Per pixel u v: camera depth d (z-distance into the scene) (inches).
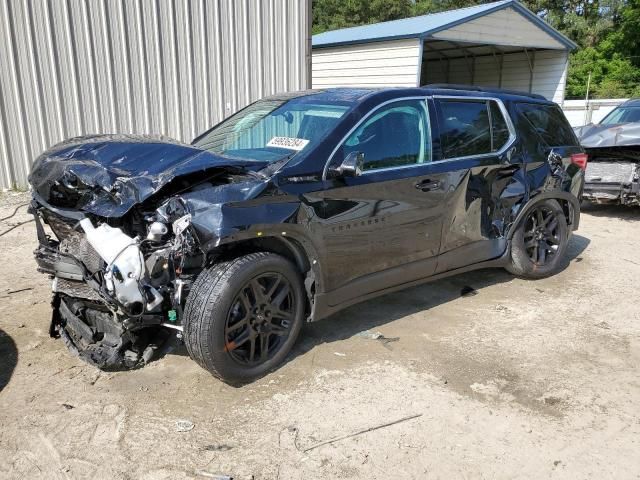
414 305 196.5
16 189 346.0
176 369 147.6
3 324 169.5
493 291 212.4
